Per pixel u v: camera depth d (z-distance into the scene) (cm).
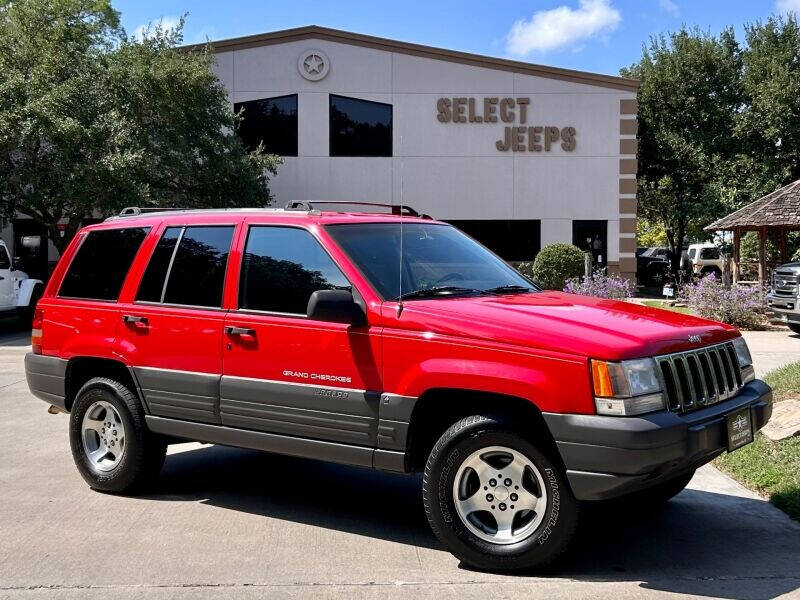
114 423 567
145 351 537
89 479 573
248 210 539
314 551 454
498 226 2511
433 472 425
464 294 482
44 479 606
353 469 645
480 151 2486
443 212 2500
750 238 3272
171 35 2011
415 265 494
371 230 506
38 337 605
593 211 2497
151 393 533
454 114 2475
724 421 421
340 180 2484
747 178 3206
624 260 2492
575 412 387
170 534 482
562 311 444
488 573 419
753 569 423
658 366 399
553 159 2489
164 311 529
